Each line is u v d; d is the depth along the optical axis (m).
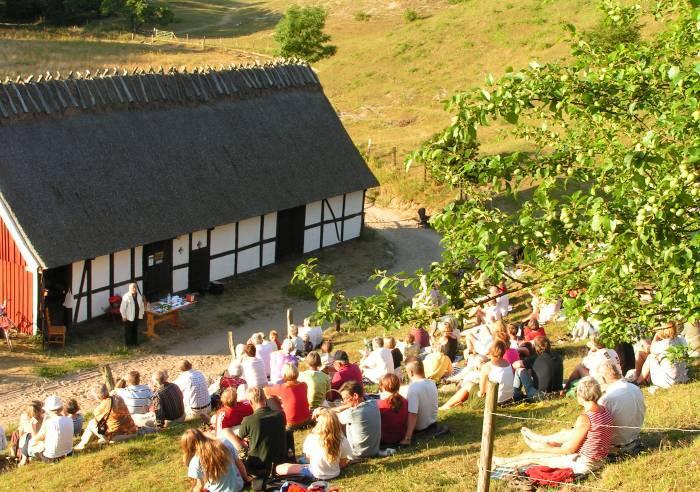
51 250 24.72
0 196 24.69
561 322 21.33
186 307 28.97
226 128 31.83
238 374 18.52
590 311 10.43
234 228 31.03
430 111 54.91
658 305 10.10
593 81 10.46
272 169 32.41
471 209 9.89
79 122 27.66
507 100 9.84
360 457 12.78
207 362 25.06
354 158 35.84
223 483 11.57
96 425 15.59
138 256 27.70
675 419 12.75
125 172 27.86
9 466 15.70
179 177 29.28
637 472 10.77
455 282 9.65
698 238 8.20
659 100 10.48
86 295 26.44
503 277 9.95
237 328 27.81
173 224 28.19
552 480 10.84
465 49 62.16
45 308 24.86
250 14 94.56
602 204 8.41
